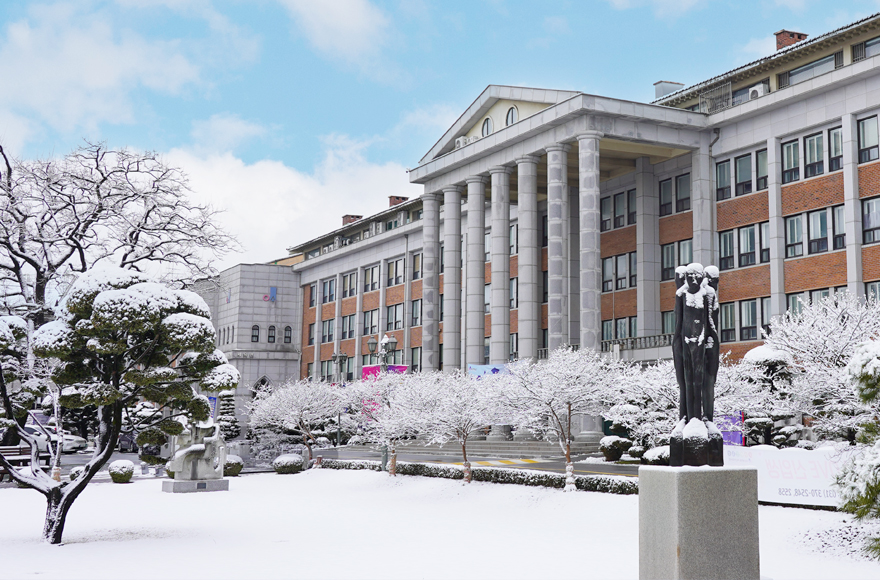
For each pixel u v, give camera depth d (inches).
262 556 652.1
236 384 813.2
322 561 626.2
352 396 1583.4
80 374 779.4
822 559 584.4
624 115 1601.9
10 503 1079.0
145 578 561.0
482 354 1871.3
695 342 451.8
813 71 1544.0
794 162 1517.0
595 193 1593.3
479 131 1982.0
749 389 938.7
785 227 1520.7
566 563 605.0
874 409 629.9
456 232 2006.6
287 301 3208.7
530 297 1740.9
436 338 2046.0
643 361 1657.2
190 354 788.6
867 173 1378.0
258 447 1948.8
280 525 851.4
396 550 677.3
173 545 714.2
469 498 1005.2
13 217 1307.8
